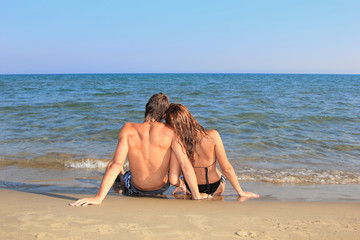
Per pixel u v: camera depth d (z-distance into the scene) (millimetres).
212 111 10750
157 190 3217
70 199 2770
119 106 12055
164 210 2410
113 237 1789
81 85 32062
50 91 21453
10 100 14227
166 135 2990
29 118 8891
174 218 2184
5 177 3988
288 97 17188
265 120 8906
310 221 2166
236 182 3221
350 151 5586
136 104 12797
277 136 6762
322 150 5621
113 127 7578
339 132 7348
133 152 3039
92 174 4199
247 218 2225
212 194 3277
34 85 30922
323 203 2785
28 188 3518
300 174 4242
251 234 1880
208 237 1821
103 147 5656
